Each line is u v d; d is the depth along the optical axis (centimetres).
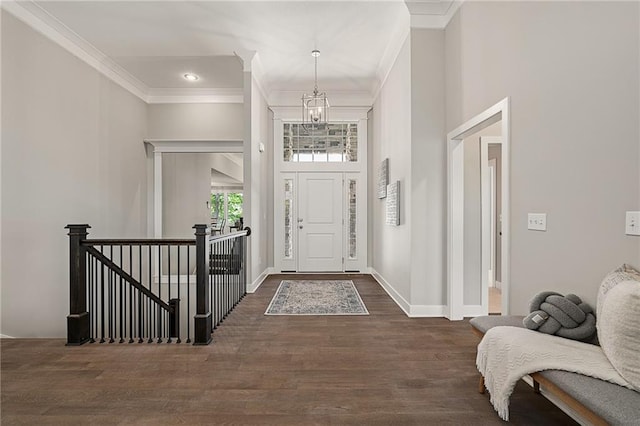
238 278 482
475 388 233
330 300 471
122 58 505
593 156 196
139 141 615
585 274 203
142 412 205
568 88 213
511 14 269
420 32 395
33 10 379
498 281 573
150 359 280
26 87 376
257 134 555
